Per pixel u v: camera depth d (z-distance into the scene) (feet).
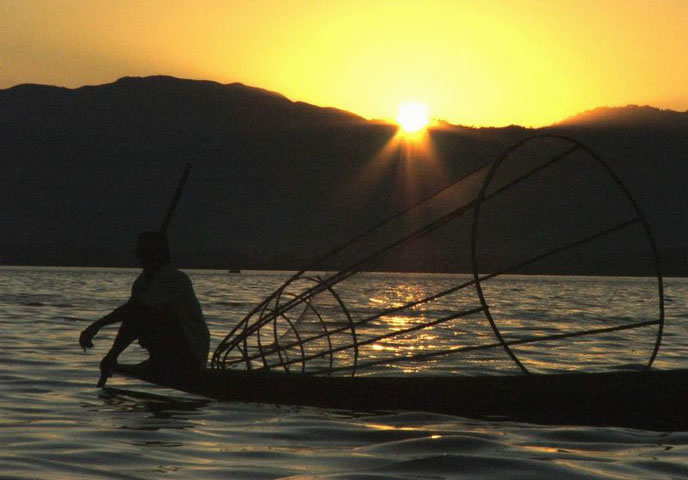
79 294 158.20
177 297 40.78
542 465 25.77
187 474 24.58
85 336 40.63
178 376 40.96
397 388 36.29
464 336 38.83
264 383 38.81
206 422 33.40
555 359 56.80
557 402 33.71
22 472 24.26
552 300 143.74
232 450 28.14
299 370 42.80
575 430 31.99
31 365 52.08
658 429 32.48
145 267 42.01
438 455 26.96
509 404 34.42
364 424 33.01
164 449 28.12
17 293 157.79
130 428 31.86
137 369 42.37
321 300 42.09
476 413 34.65
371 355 40.96
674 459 27.17
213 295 164.66
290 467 25.61
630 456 27.53
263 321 43.01
